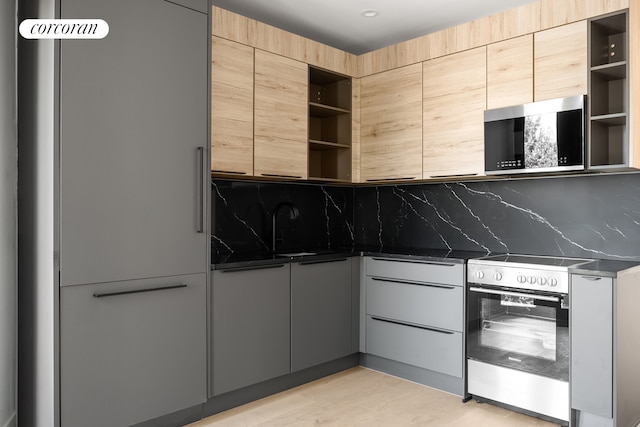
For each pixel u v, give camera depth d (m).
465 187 3.75
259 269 3.04
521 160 2.97
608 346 2.45
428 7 3.27
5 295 2.18
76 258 2.24
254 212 3.74
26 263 2.35
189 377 2.67
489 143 3.12
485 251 3.63
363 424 2.72
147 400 2.49
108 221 2.34
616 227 3.02
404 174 3.67
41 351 2.25
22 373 2.38
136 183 2.45
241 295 2.95
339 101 4.02
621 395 2.47
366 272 3.69
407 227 4.12
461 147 3.32
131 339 2.43
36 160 2.28
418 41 3.57
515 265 2.83
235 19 3.10
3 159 2.16
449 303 3.15
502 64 3.12
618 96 2.89
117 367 2.38
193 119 2.69
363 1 3.18
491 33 3.17
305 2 3.20
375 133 3.86
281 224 3.92
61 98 2.19
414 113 3.60
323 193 4.23
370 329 3.65
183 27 2.65
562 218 3.25
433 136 3.48
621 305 2.47
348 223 4.44
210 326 2.79
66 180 2.21
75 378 2.24
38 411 2.28
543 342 2.71
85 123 2.26
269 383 3.16
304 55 3.54
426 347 3.28
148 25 2.49
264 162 3.27
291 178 3.46
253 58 3.20
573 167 2.76
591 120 2.76
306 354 3.33
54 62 2.17
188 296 2.67
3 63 2.15
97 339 2.31
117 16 2.37
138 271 2.45
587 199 3.14
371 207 4.38
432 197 3.96
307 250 3.90
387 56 3.78
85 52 2.26
